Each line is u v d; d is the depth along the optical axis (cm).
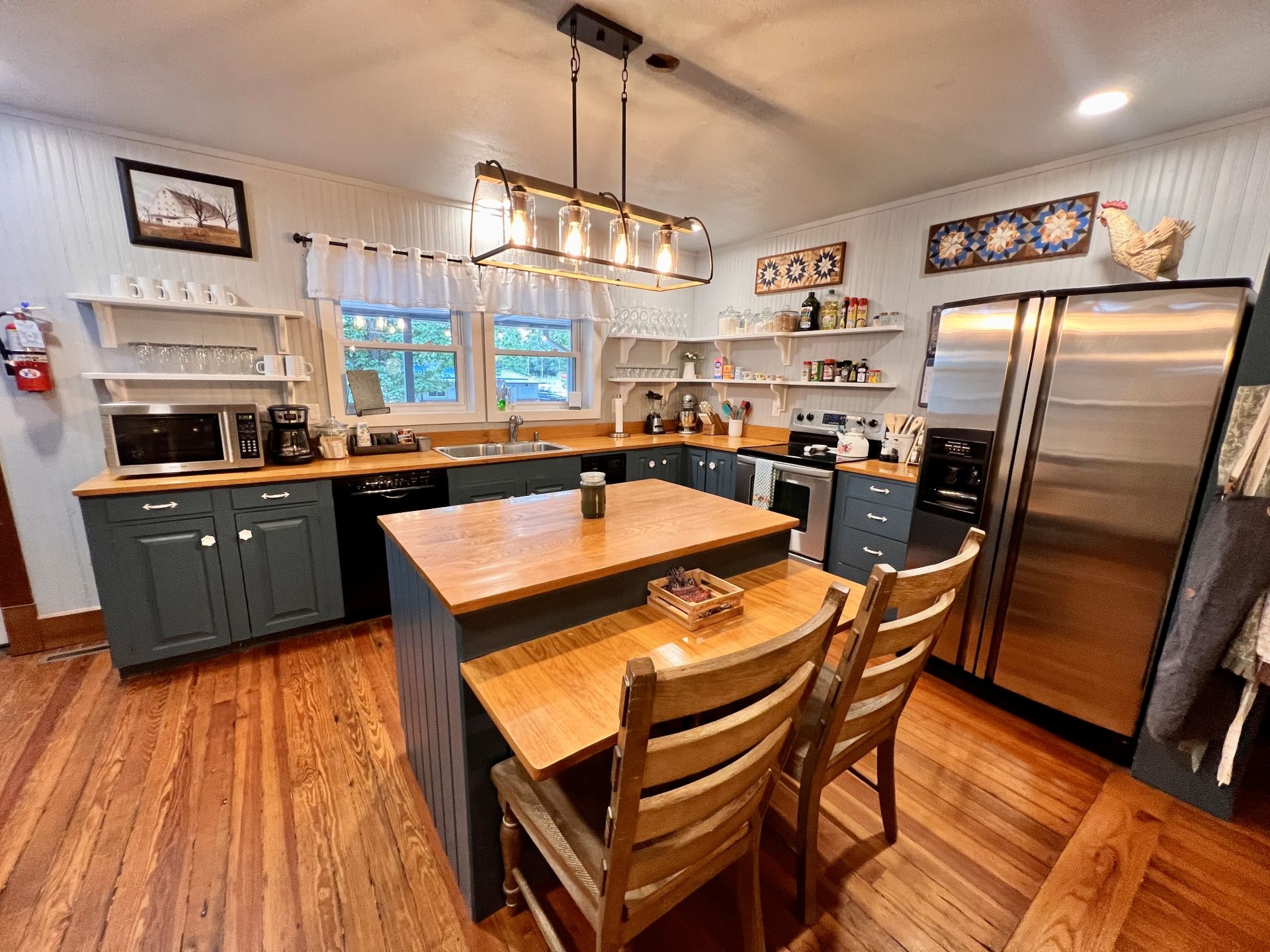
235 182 263
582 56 176
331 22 160
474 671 116
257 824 158
